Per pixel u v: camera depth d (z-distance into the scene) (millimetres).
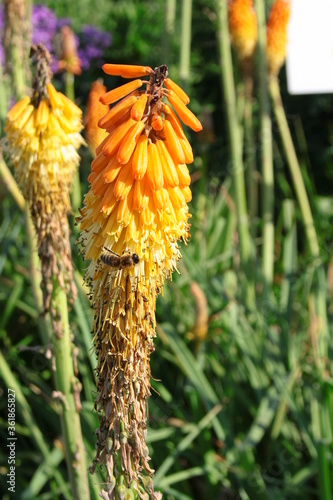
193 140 1150
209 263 851
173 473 642
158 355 736
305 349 724
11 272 807
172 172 374
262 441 684
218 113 1396
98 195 381
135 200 371
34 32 1088
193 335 683
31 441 718
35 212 470
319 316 702
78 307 564
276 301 791
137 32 1450
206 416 622
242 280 768
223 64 742
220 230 912
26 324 804
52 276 471
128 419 400
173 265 390
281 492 613
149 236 377
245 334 705
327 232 932
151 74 375
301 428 634
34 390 666
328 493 583
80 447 479
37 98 462
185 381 731
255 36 799
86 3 1453
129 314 385
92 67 1324
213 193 1035
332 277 732
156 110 376
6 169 578
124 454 399
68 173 471
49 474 607
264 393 676
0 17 895
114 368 392
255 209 885
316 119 1358
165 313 719
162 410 676
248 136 866
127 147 368
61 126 462
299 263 907
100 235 382
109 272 382
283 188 958
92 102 571
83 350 636
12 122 458
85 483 482
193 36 1401
